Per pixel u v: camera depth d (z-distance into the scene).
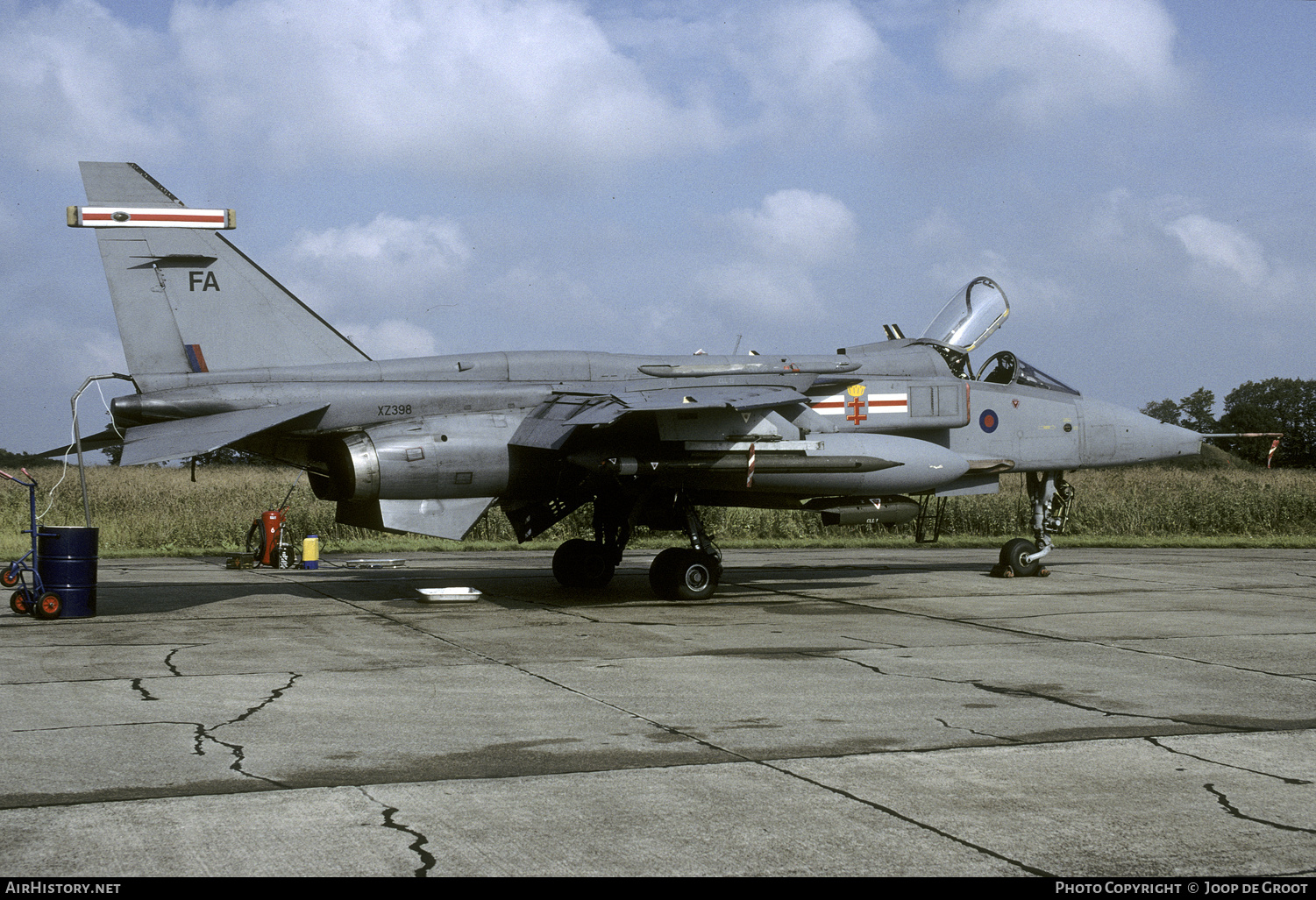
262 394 11.46
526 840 4.23
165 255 11.59
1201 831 4.41
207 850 4.09
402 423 11.71
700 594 12.51
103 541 20.56
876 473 12.41
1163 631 10.10
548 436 11.30
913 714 6.49
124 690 7.11
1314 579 15.31
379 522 11.57
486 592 13.25
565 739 5.86
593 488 12.90
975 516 25.16
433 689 7.20
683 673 7.81
